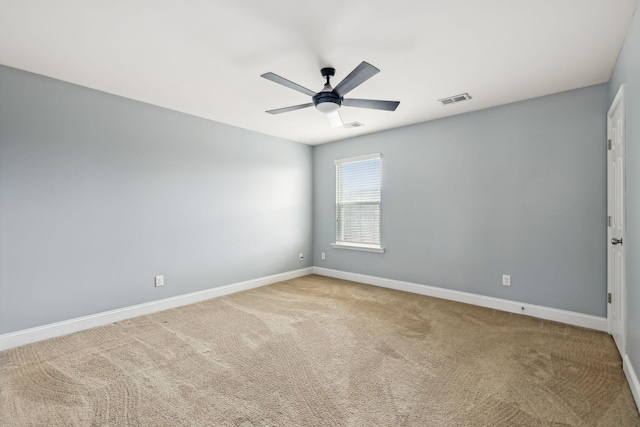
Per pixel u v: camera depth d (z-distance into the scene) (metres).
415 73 2.67
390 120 4.00
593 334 2.79
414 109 3.58
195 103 3.42
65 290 2.86
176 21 1.96
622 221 2.28
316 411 1.75
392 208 4.42
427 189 4.05
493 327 2.96
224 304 3.73
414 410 1.75
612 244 2.66
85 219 2.98
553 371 2.16
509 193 3.41
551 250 3.16
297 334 2.82
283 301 3.84
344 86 2.28
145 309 3.38
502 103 3.40
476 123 3.63
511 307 3.40
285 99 3.30
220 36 2.13
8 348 2.54
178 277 3.69
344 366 2.25
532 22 1.97
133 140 3.31
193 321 3.16
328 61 2.47
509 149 3.40
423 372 2.16
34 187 2.70
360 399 1.86
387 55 2.38
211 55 2.38
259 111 3.68
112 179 3.16
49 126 2.77
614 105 2.48
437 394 1.90
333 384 2.02
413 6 1.81
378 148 4.56
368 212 4.73
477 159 3.63
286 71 2.64
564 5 1.81
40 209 2.73
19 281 2.62
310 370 2.19
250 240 4.49
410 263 4.25
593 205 2.93
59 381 2.06
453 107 3.52
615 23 1.98
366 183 4.75
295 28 2.03
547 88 3.00
